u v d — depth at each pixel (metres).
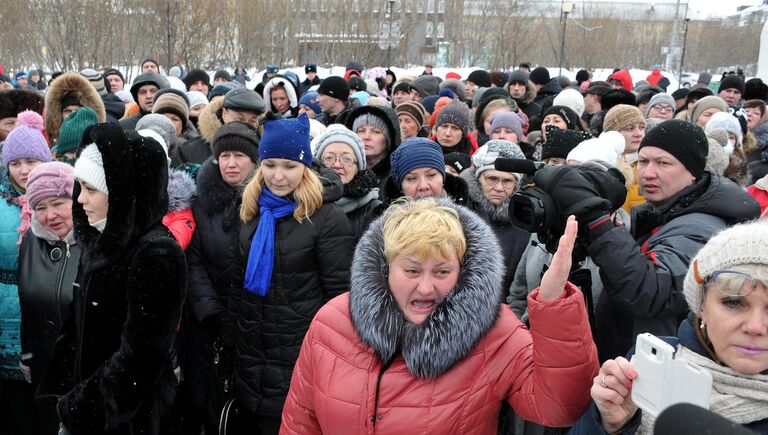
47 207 2.71
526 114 8.59
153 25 22.03
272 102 6.05
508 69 31.58
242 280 2.75
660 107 7.16
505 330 1.65
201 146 4.69
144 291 1.96
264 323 2.67
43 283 2.76
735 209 2.19
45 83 16.12
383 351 1.63
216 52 26.17
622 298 1.92
